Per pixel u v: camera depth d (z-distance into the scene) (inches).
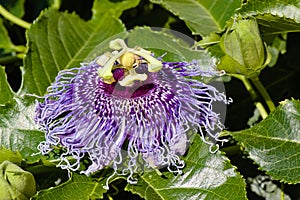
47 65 21.2
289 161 19.0
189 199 18.5
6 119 19.9
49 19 21.7
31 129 19.8
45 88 21.0
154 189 18.6
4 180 18.3
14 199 18.4
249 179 20.6
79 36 22.0
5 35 23.0
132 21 22.7
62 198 18.4
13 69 22.9
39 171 19.5
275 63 22.0
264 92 20.1
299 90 21.8
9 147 19.7
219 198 18.3
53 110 19.0
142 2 22.7
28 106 20.0
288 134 19.1
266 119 19.1
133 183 18.3
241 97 21.5
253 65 19.5
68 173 18.7
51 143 18.8
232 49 19.3
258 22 19.8
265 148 19.0
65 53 21.6
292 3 20.0
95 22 22.3
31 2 23.3
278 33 20.2
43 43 21.4
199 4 21.2
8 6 23.0
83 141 18.7
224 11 21.0
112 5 22.5
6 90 20.9
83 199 18.5
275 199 20.4
